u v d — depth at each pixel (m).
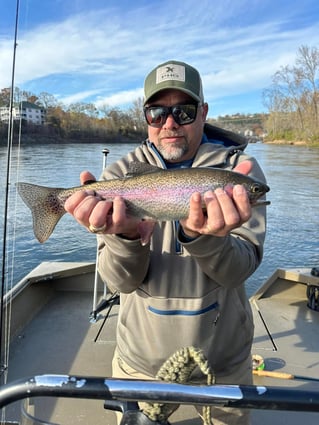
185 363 0.59
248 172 0.75
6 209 1.21
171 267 0.75
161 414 0.55
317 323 1.54
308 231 4.46
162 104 0.85
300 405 0.45
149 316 0.76
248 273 0.71
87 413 1.01
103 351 1.33
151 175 0.76
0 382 1.09
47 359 1.27
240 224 0.59
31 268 3.23
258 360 1.22
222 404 0.45
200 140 0.89
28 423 0.63
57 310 1.62
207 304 0.74
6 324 1.32
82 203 0.63
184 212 0.73
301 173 8.92
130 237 0.67
